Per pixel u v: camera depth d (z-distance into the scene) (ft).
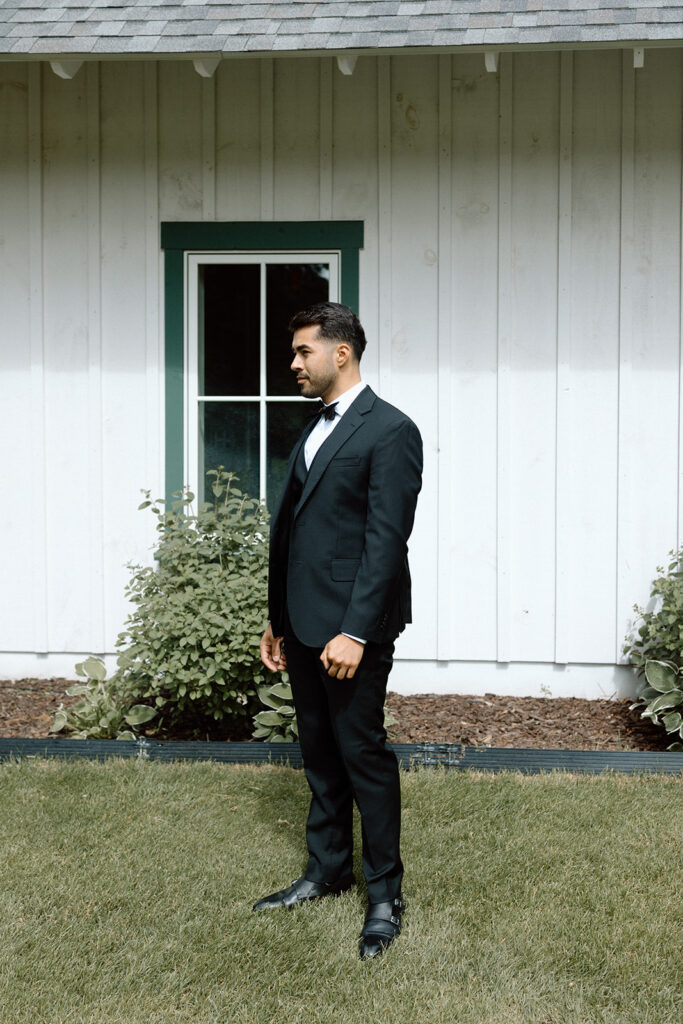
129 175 18.22
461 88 17.56
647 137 17.30
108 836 12.12
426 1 16.53
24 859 11.43
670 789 13.58
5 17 16.96
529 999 8.91
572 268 17.57
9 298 18.58
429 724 16.56
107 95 18.15
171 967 9.41
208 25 16.38
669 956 9.57
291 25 16.20
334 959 9.53
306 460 10.49
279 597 10.92
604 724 16.56
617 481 17.74
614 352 17.61
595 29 15.21
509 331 17.75
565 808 12.89
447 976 9.27
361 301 18.02
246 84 17.90
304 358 10.26
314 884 10.71
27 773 14.08
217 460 18.70
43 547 18.80
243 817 12.68
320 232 17.95
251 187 18.03
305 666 10.55
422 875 11.14
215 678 15.02
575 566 17.89
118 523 18.66
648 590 17.78
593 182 17.43
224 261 18.31
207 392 18.61
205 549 16.38
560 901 10.60
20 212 18.45
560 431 17.75
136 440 18.56
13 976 9.20
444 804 12.99
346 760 10.02
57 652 18.89
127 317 18.43
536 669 18.08
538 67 17.39
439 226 17.74
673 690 15.37
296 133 17.89
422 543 18.11
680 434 17.58
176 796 13.33
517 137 17.52
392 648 10.18
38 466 18.70
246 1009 8.80
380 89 17.67
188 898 10.61
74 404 18.62
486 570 18.04
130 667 15.78
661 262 17.43
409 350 17.95
